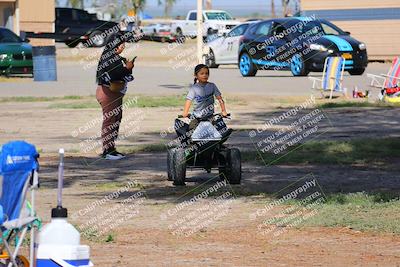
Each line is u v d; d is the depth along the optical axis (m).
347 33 79.62
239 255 21.23
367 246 22.14
